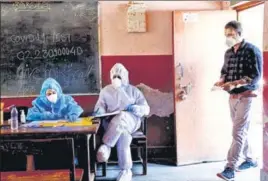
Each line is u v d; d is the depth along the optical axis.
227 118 4.83
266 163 3.75
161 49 4.96
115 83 4.43
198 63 4.72
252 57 3.97
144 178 4.25
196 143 4.79
